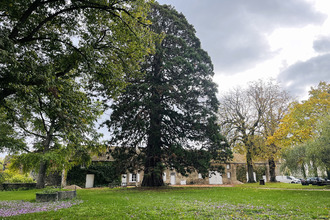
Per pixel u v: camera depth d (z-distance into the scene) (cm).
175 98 2047
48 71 818
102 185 3050
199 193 1630
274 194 1498
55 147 2239
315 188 2081
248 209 838
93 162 3108
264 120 3139
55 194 1209
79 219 669
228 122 3234
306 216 704
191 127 2094
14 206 997
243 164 3981
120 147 2095
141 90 1892
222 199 1209
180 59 2016
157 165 1920
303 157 2505
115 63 1262
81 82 1285
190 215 712
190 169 2162
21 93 767
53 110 880
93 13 1091
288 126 2488
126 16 1158
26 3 879
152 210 816
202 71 2284
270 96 3225
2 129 1805
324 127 1741
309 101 2483
